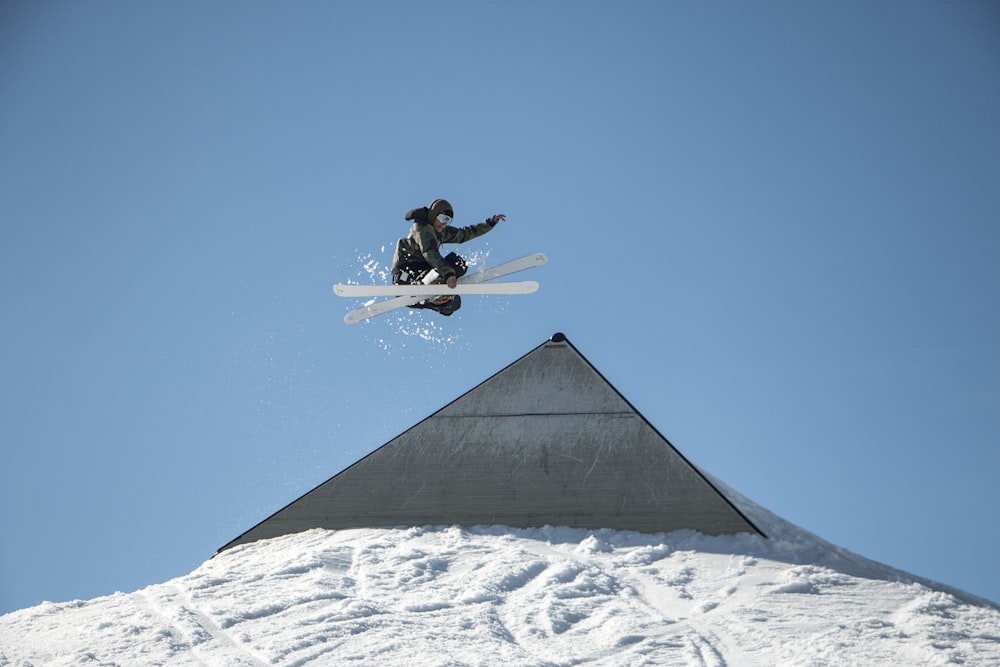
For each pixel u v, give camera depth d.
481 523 36.59
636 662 26.36
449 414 39.41
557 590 30.72
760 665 26.50
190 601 30.09
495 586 31.11
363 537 35.88
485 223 39.34
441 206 38.25
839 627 28.72
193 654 26.23
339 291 39.09
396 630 27.66
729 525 35.44
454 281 37.41
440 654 26.16
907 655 27.08
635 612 29.41
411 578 31.75
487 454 38.19
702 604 30.19
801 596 30.81
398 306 39.81
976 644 27.83
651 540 35.00
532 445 38.16
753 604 30.17
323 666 25.47
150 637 27.16
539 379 39.88
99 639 27.23
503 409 39.25
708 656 26.78
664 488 36.44
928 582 32.84
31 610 30.03
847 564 33.31
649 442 37.72
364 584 31.31
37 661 25.95
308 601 29.72
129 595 31.17
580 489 36.81
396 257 39.25
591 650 27.16
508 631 28.28
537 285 39.75
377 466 38.59
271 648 26.41
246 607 29.28
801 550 34.22
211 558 36.59
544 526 36.19
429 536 35.78
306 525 37.56
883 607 30.27
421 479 37.97
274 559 34.59
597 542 34.69
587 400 39.09
